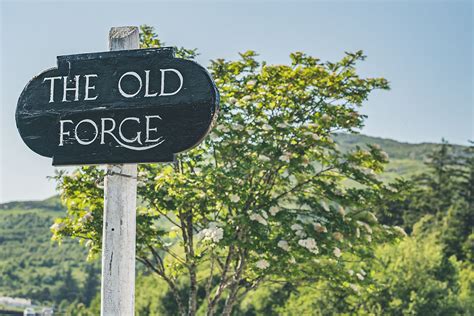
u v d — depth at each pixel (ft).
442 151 218.38
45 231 476.54
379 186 41.81
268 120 41.83
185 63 19.31
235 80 43.29
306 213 40.34
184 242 43.16
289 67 41.47
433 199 201.87
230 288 43.52
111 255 19.77
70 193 41.57
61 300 333.62
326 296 93.97
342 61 41.88
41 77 20.13
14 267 397.80
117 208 19.85
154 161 19.21
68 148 19.77
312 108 42.83
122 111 19.54
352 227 40.29
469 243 166.09
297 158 39.81
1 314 278.05
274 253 38.78
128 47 20.18
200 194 40.88
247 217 37.96
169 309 122.31
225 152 40.50
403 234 42.16
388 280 96.68
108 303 19.65
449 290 99.50
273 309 107.14
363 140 526.98
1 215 507.30
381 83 42.19
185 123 19.15
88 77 19.83
